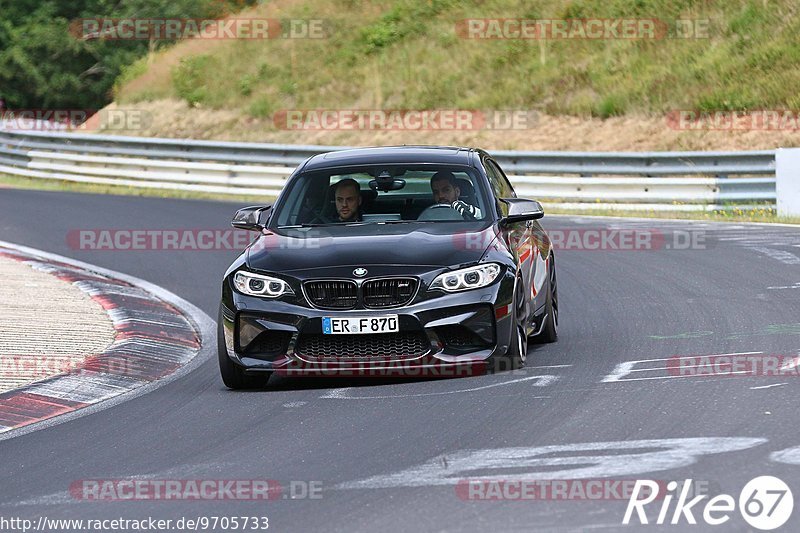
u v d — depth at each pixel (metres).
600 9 112.38
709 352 29.25
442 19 121.75
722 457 18.77
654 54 103.38
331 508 17.16
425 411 23.75
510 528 15.66
